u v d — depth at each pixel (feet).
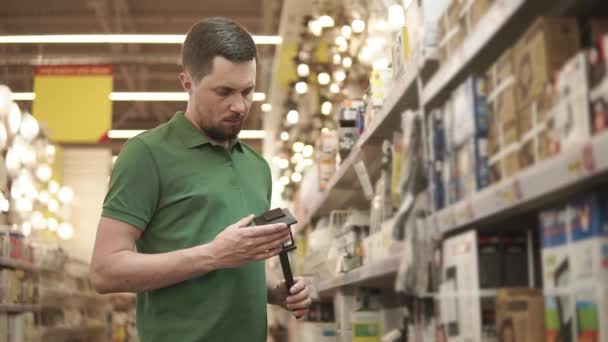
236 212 7.40
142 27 48.42
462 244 5.62
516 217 5.16
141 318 7.36
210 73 6.88
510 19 4.83
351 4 21.62
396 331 8.80
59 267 33.22
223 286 7.20
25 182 34.14
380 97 9.70
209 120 7.16
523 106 4.73
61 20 46.24
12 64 51.78
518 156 4.78
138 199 6.97
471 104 5.49
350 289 11.92
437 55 6.57
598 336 3.84
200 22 7.16
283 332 24.17
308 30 27.32
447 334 5.94
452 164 5.98
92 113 38.99
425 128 6.78
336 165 13.16
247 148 8.21
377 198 9.76
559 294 4.31
